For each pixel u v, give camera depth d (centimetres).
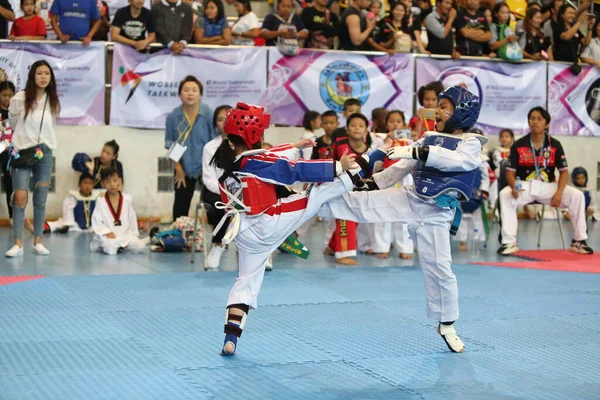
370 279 754
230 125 458
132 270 789
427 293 491
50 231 1094
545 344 512
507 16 1278
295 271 798
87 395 395
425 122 526
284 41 1145
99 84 1118
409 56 1207
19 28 1106
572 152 1341
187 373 436
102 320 563
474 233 987
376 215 473
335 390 411
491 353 488
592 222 1338
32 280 715
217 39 1152
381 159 471
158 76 1130
